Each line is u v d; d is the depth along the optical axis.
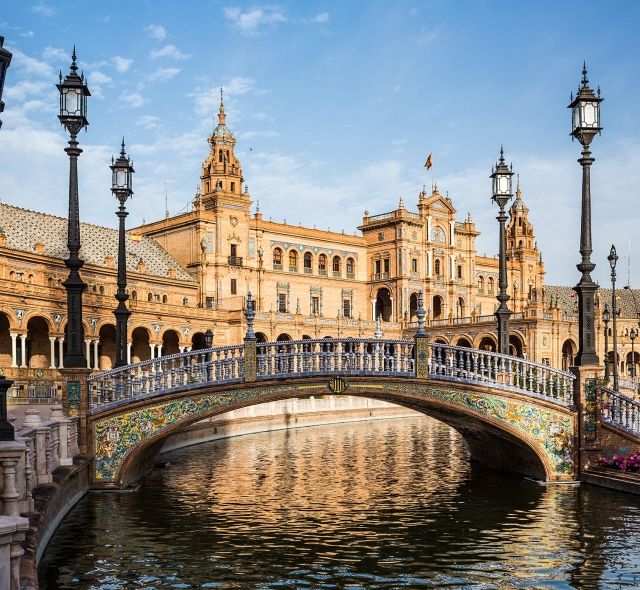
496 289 117.12
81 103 20.92
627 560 15.01
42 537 13.79
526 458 24.94
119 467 21.03
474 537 16.92
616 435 22.86
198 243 81.56
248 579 13.91
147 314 66.75
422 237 100.69
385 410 60.06
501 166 27.53
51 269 60.53
